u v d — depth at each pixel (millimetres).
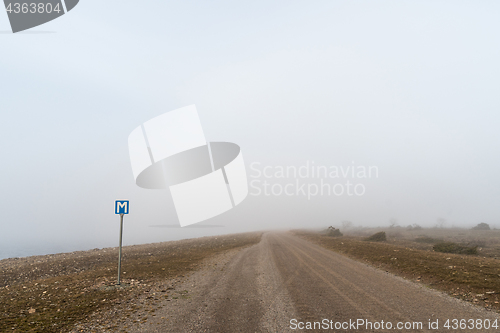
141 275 13312
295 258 18297
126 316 7277
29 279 14820
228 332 6188
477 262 13016
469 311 7195
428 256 15539
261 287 10398
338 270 13500
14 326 6617
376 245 23641
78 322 6867
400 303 8008
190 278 12367
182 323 6750
